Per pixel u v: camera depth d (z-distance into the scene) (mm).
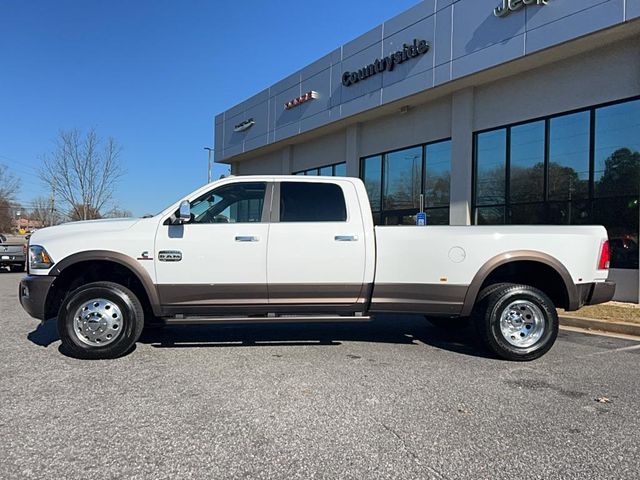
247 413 3947
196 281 5660
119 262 5578
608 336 7430
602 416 3988
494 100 12711
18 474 2934
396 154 15906
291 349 6152
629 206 10203
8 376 4875
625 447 3406
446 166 14211
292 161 21328
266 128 21047
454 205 13492
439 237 5812
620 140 10344
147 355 5766
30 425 3660
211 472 2986
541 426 3764
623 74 10172
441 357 5863
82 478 2898
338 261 5793
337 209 5926
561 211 11391
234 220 5863
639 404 4289
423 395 4445
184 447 3320
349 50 16047
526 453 3297
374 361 5617
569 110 11117
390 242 5840
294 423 3756
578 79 10930
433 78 13070
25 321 7938
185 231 5672
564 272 5816
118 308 5523
